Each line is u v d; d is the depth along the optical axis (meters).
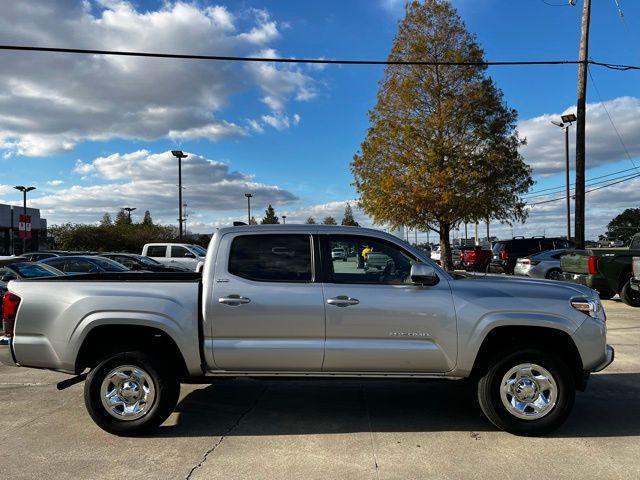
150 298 4.76
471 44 27.38
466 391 6.17
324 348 4.73
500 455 4.25
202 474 3.94
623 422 5.04
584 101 18.56
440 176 25.81
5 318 4.92
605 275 12.66
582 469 3.98
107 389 4.74
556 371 4.62
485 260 26.58
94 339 4.97
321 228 5.06
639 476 3.86
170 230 49.72
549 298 4.79
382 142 27.73
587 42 18.31
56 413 5.43
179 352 4.85
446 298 4.77
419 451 4.35
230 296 4.76
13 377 6.97
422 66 27.02
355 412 5.41
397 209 27.28
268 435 4.74
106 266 14.65
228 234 4.99
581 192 18.56
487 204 26.52
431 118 26.66
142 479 3.86
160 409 4.71
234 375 4.83
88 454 4.33
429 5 27.31
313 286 4.80
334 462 4.14
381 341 4.76
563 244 21.59
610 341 8.66
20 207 45.88
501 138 27.06
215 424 5.05
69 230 43.53
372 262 4.96
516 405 4.68
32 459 4.23
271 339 4.76
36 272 11.16
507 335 4.91
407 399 5.87
